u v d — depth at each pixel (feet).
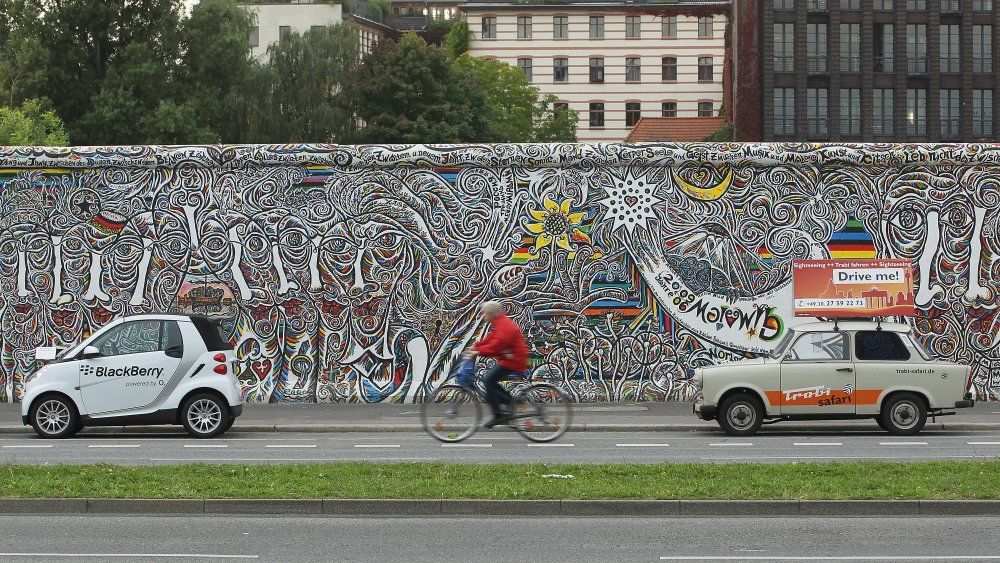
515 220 78.23
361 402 77.61
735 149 77.77
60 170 78.43
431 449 53.78
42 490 38.01
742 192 77.97
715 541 32.48
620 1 395.75
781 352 60.80
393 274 78.28
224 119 227.20
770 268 77.92
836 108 247.09
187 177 78.48
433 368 77.97
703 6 391.45
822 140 247.70
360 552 31.12
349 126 246.47
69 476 41.01
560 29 396.37
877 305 77.51
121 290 78.28
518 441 57.41
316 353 78.07
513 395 56.39
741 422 60.59
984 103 249.96
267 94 234.17
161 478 40.55
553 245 78.18
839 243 77.82
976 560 29.89
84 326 78.18
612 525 34.94
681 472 41.93
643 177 78.23
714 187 78.02
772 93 246.47
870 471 41.91
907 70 249.14
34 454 52.39
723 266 77.97
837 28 247.09
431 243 78.28
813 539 32.71
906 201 77.77
